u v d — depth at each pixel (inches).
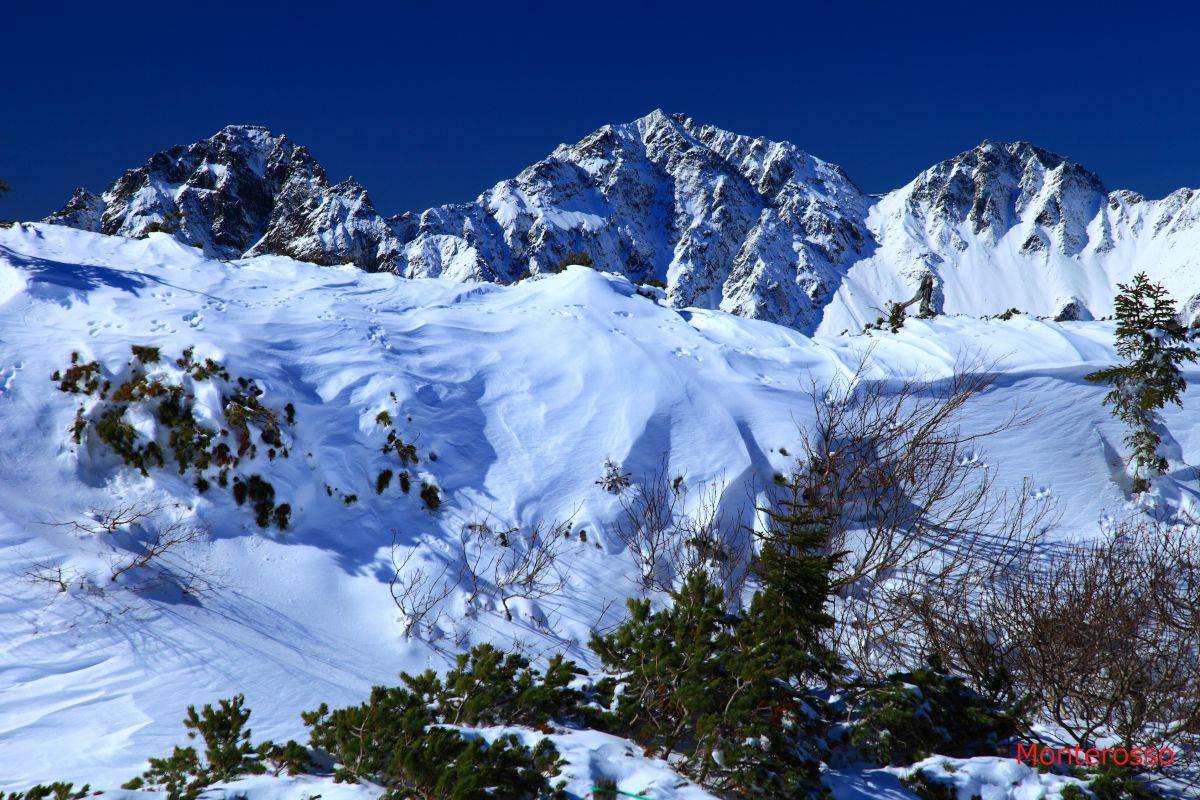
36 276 530.0
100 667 274.4
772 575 259.3
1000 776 202.4
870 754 221.8
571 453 500.7
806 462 503.8
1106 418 592.4
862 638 386.6
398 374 514.9
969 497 515.5
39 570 323.3
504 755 187.6
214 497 405.7
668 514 475.8
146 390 430.3
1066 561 396.5
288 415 448.8
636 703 224.2
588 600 418.3
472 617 387.2
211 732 203.8
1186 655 304.7
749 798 195.8
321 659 325.4
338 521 427.5
